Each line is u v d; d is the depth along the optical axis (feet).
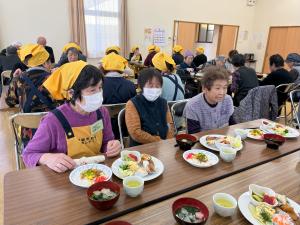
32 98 6.56
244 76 12.16
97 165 3.50
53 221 2.50
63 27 20.35
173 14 24.97
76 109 4.02
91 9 20.93
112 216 2.61
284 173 3.68
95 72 3.70
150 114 5.61
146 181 3.27
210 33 28.84
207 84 5.54
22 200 2.79
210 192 3.13
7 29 18.56
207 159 3.90
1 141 9.70
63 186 3.08
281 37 27.43
